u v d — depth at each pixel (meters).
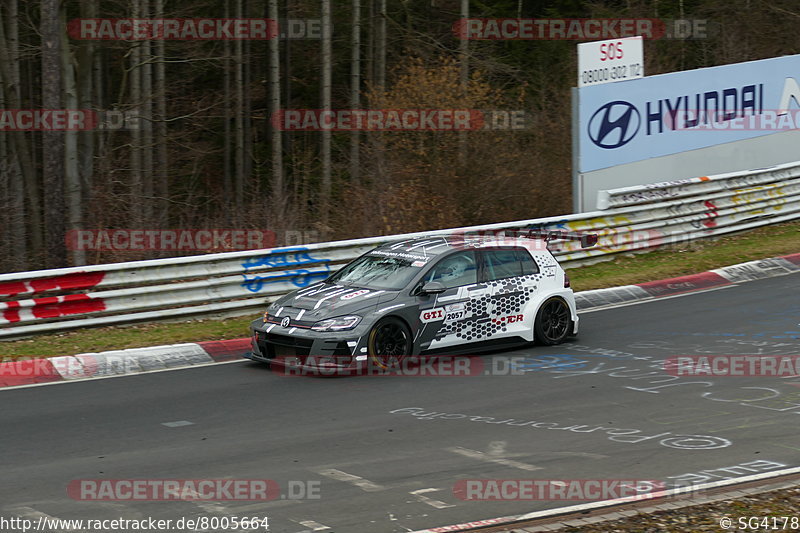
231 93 61.50
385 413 16.77
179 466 13.80
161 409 17.23
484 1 69.31
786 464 13.54
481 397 17.86
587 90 34.47
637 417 16.31
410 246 22.33
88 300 24.03
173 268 25.45
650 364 20.39
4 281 22.95
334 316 19.78
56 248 28.89
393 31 63.72
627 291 28.89
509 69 48.38
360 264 22.36
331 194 49.91
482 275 21.64
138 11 45.66
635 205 33.94
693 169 37.72
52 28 28.45
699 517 11.28
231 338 23.28
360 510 11.83
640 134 36.00
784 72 40.06
